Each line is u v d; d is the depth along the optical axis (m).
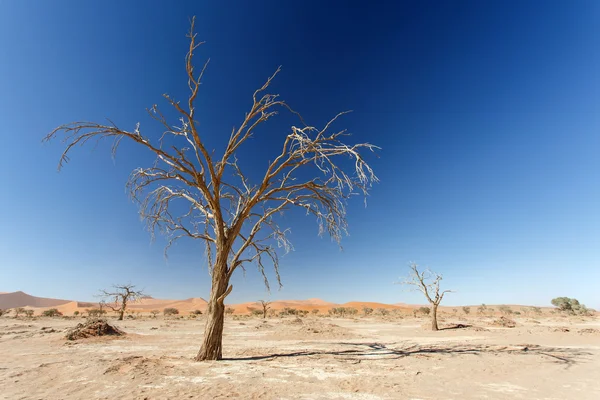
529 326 33.19
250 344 17.91
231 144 11.44
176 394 6.54
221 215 11.29
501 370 9.57
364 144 10.05
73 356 12.19
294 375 8.51
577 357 12.11
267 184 11.69
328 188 11.98
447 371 9.38
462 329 28.00
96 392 6.67
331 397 6.57
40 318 49.44
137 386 7.10
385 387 7.40
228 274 11.27
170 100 9.63
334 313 75.62
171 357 11.11
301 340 20.59
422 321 46.69
